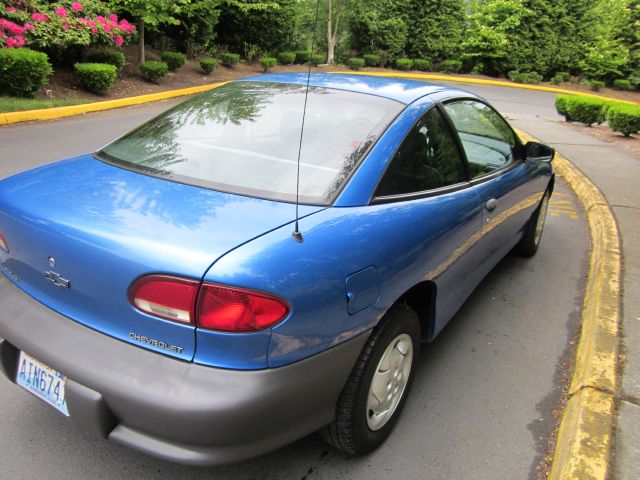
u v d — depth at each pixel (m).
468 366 3.33
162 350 1.88
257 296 1.80
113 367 1.90
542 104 22.19
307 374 1.97
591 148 10.27
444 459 2.54
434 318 2.87
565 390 3.15
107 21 13.84
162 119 2.96
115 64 14.66
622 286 4.14
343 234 2.14
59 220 2.05
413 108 2.83
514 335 3.74
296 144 2.57
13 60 10.62
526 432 2.77
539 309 4.14
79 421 1.96
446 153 3.02
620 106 12.46
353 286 2.10
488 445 2.66
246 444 1.89
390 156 2.53
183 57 17.48
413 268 2.47
